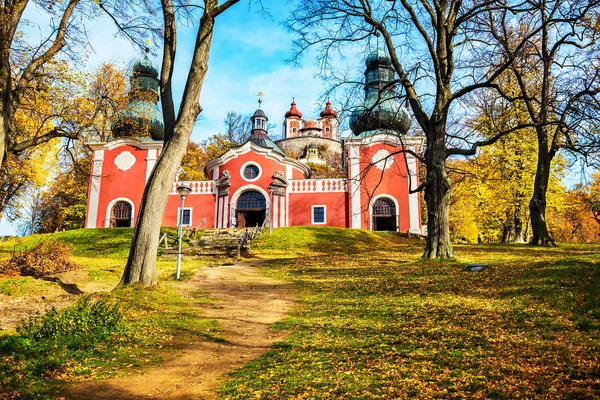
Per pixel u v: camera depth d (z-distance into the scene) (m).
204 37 12.98
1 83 13.41
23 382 5.71
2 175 29.33
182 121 12.67
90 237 29.33
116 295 10.87
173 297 11.89
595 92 19.36
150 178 12.39
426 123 17.89
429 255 17.42
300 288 14.59
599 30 17.58
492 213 35.56
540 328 7.72
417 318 9.24
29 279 14.27
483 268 14.02
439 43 18.48
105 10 16.38
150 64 41.72
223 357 7.44
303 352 7.41
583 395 4.88
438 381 5.59
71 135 18.61
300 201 37.81
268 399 5.32
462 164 34.12
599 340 6.83
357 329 8.81
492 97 25.62
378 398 5.20
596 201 44.09
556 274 11.23
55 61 17.41
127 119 26.66
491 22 21.83
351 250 27.59
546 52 24.08
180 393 5.68
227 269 19.39
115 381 6.08
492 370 5.87
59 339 7.38
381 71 37.84
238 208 37.69
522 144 32.16
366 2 18.89
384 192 36.59
